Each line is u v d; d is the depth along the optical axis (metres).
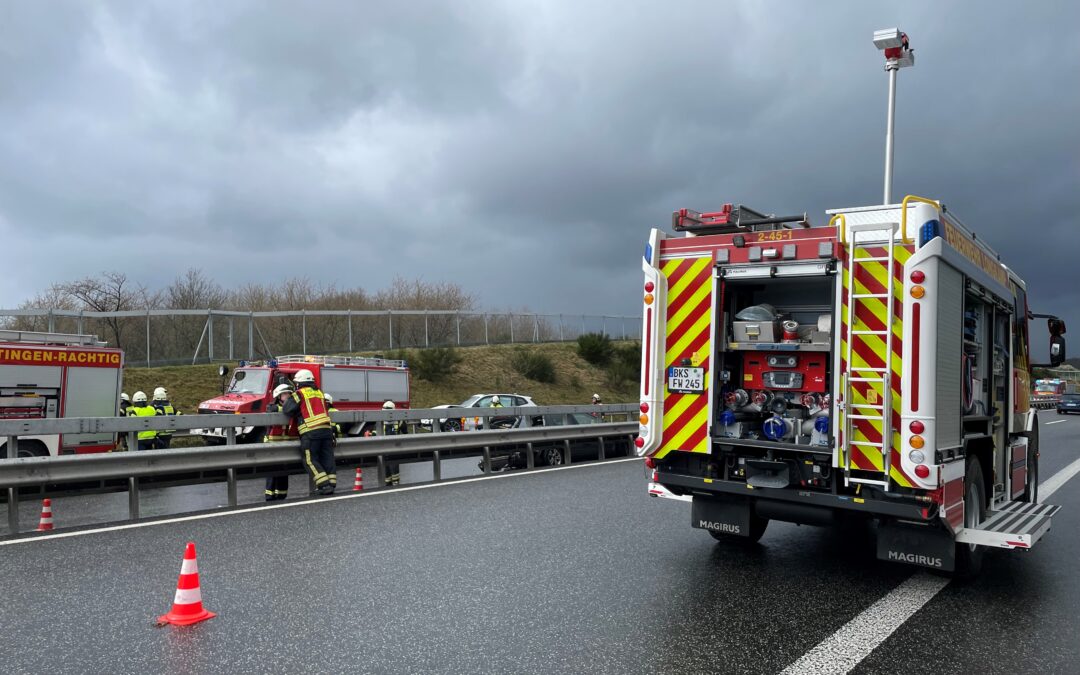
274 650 4.55
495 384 37.22
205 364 30.89
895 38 10.98
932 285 5.70
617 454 16.61
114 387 15.37
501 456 14.08
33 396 14.15
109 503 11.33
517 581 6.12
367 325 38.31
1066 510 10.29
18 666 4.25
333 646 4.63
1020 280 9.12
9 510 7.82
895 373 5.80
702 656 4.59
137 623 4.98
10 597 5.50
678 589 6.02
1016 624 5.36
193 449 9.13
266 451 10.04
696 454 6.93
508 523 8.39
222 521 8.33
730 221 6.86
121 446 15.39
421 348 38.03
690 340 6.84
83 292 36.97
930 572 6.76
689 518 8.83
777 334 6.61
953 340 6.11
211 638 4.73
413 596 5.66
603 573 6.43
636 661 4.48
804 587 6.18
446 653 4.55
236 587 5.82
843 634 5.06
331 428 10.52
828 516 6.28
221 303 42.66
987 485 7.36
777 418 6.44
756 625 5.20
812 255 6.21
